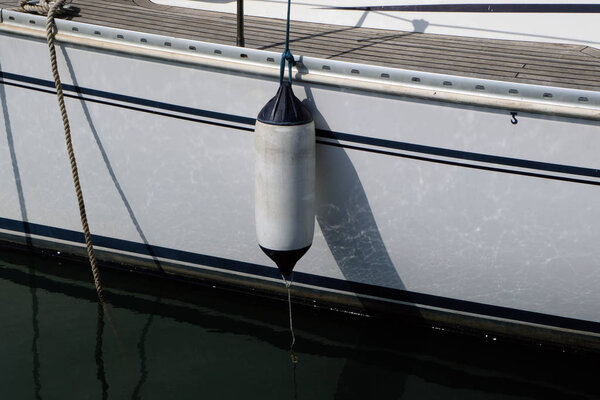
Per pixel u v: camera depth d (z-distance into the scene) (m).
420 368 4.04
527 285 3.92
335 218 4.05
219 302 4.54
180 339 4.24
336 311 4.43
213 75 3.88
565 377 3.98
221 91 3.91
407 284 4.15
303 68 3.72
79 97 4.22
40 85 4.26
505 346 4.19
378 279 4.19
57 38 4.06
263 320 4.40
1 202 4.79
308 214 3.83
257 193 3.81
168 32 4.31
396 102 3.64
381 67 3.61
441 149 3.68
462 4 4.48
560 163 3.54
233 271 4.48
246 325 4.36
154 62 3.96
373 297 4.28
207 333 4.29
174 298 4.58
